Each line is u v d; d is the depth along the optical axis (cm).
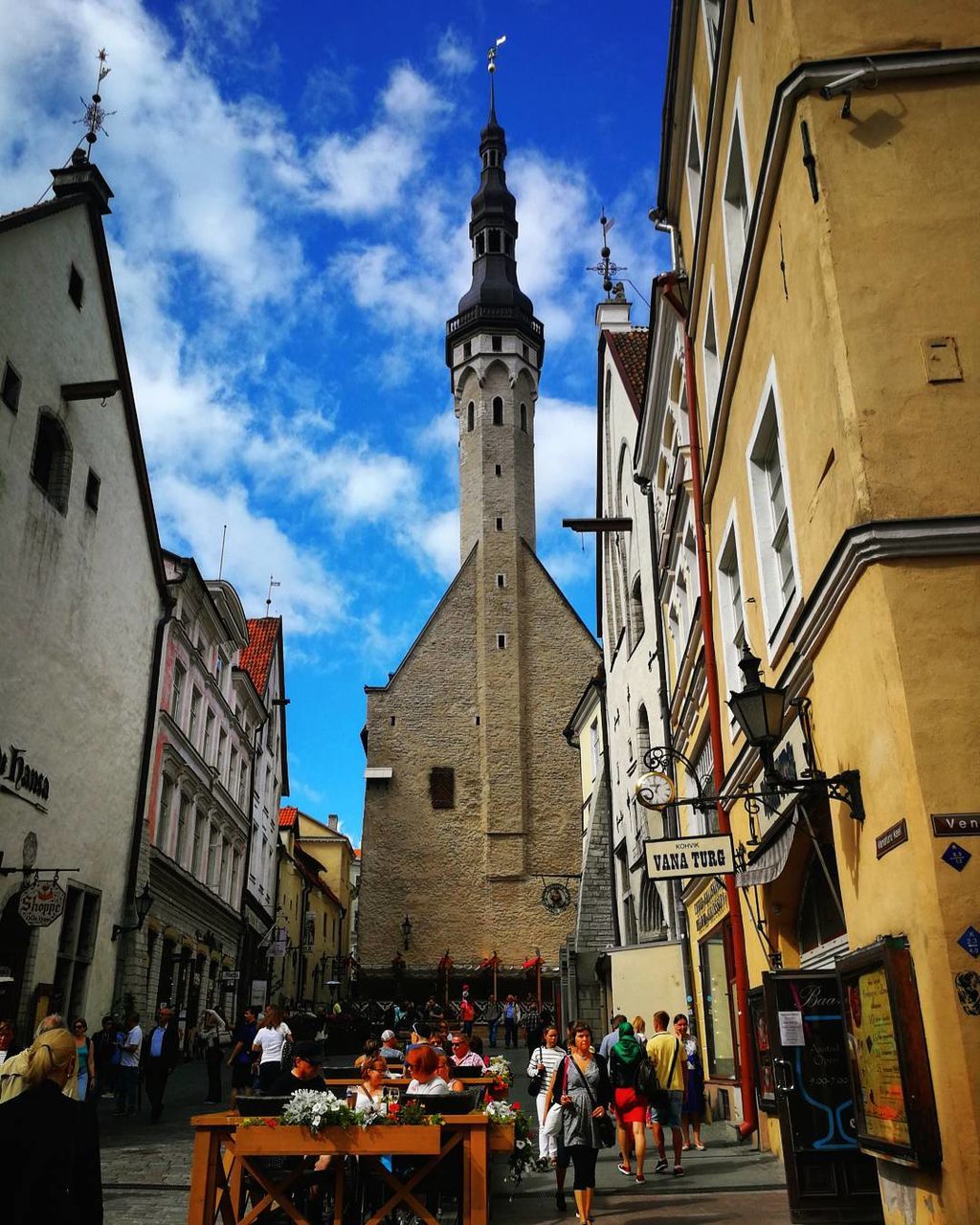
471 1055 1247
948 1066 609
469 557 5494
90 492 2256
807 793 834
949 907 632
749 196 1042
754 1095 1302
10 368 1912
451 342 6038
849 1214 816
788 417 927
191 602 2955
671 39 1455
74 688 2144
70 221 2164
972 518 708
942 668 687
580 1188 857
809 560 878
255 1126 709
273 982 4384
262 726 4200
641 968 2016
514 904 4869
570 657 5309
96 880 2236
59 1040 518
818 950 1036
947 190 800
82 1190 523
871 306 777
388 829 4981
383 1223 827
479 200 6431
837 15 852
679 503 1780
